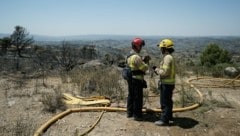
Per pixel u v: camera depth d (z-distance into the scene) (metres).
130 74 6.68
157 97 9.12
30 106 7.70
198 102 8.17
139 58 6.50
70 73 12.85
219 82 12.06
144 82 6.68
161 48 6.34
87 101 8.22
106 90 9.44
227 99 8.88
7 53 21.86
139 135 5.95
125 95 9.16
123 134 5.98
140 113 6.75
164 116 6.42
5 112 7.16
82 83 10.08
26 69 14.83
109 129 6.21
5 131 5.92
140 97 6.67
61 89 9.72
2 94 9.00
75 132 5.88
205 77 13.15
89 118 6.86
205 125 6.54
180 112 7.44
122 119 6.84
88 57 19.22
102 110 7.41
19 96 8.75
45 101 7.80
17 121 6.24
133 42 6.60
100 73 11.90
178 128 6.36
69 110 7.15
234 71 13.81
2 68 14.70
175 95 9.28
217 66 15.50
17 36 22.80
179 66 15.70
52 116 6.97
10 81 11.27
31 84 10.74
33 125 6.28
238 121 6.89
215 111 7.61
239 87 11.06
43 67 15.44
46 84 10.68
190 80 12.19
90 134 5.93
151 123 6.61
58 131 6.01
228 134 6.23
